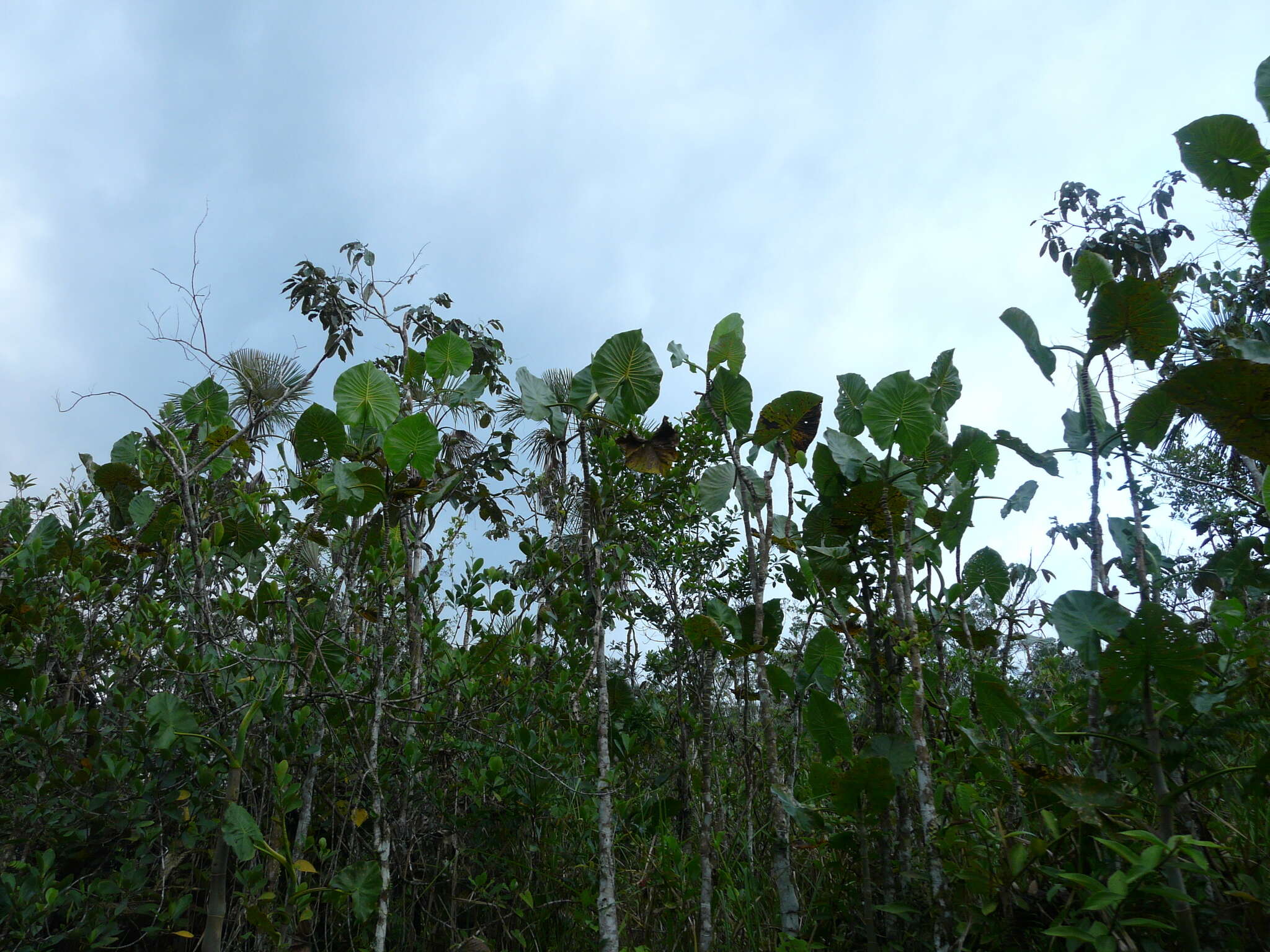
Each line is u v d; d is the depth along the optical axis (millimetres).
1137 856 2811
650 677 6918
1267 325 6230
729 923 4406
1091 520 3971
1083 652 3590
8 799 4023
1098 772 3725
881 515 4711
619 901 4734
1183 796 3580
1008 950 3318
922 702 4008
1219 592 5559
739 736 6066
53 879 3830
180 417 5145
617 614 6238
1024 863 3299
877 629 4801
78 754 4582
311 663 4309
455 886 4719
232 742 3912
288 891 3627
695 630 4500
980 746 3770
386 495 4441
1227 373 3471
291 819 4852
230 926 4246
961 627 5117
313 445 4648
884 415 4527
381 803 3861
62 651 4793
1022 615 5238
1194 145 4480
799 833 4980
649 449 5367
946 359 5250
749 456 5195
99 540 4980
